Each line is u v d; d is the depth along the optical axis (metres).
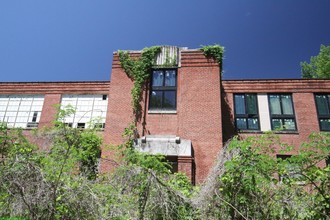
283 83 19.33
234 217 6.66
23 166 6.25
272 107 19.08
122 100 16.80
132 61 17.55
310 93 18.92
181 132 15.69
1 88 22.06
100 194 6.59
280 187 6.51
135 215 6.67
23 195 6.02
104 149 13.87
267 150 7.15
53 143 7.43
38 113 21.08
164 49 17.70
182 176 11.69
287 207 6.39
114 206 6.44
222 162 7.14
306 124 18.12
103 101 20.58
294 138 17.77
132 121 16.22
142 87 16.91
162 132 15.88
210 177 7.29
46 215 5.98
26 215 5.96
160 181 7.09
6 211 6.07
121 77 17.36
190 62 17.22
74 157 7.07
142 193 6.95
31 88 21.67
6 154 7.89
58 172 6.43
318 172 6.09
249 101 19.41
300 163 6.34
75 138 7.30
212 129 15.60
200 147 15.28
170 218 6.84
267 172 6.49
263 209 6.50
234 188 6.70
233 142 6.78
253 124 18.77
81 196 6.28
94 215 6.18
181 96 16.48
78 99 20.94
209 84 16.58
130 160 7.98
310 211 6.21
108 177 7.61
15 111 21.41
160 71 17.47
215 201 6.91
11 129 9.27
